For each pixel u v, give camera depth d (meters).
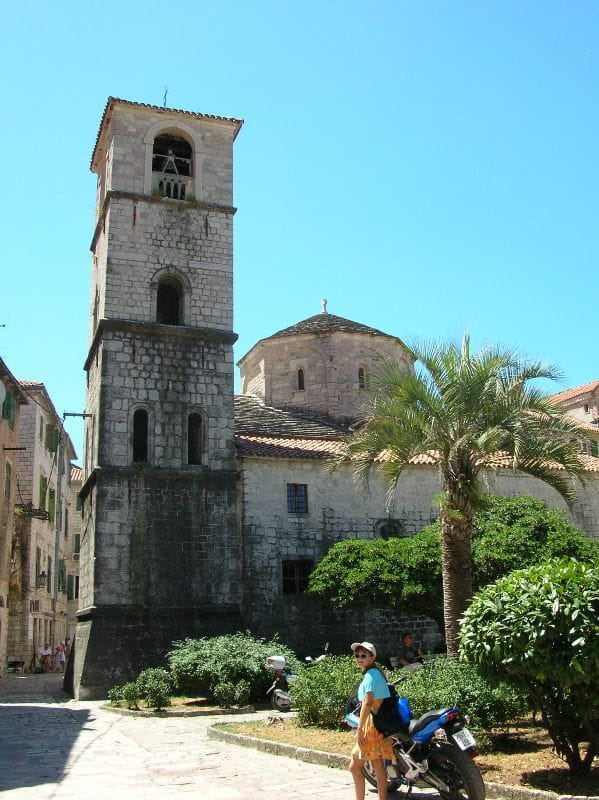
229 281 33.44
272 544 31.09
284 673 22.97
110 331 30.77
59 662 47.97
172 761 13.38
